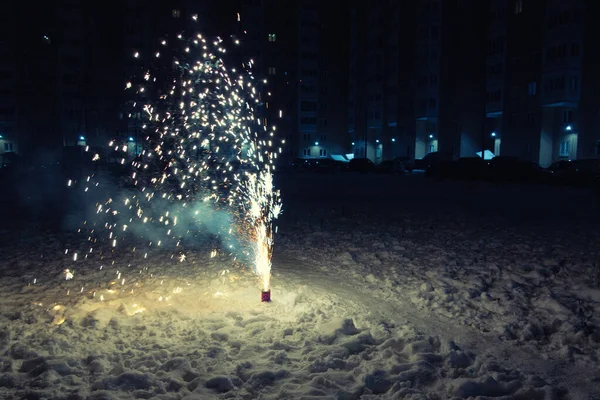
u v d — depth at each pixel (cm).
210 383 402
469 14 6188
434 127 7025
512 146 5509
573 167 3209
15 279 773
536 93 5156
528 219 1498
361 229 1299
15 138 7325
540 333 559
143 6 7262
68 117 7369
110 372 427
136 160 1345
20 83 7262
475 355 483
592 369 454
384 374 423
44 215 1534
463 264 883
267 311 594
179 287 716
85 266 867
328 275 812
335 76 8581
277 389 400
